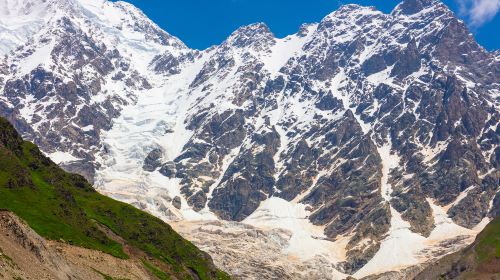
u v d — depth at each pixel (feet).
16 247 445.37
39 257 459.32
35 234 480.23
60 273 471.62
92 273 580.30
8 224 457.27
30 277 420.36
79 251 610.65
